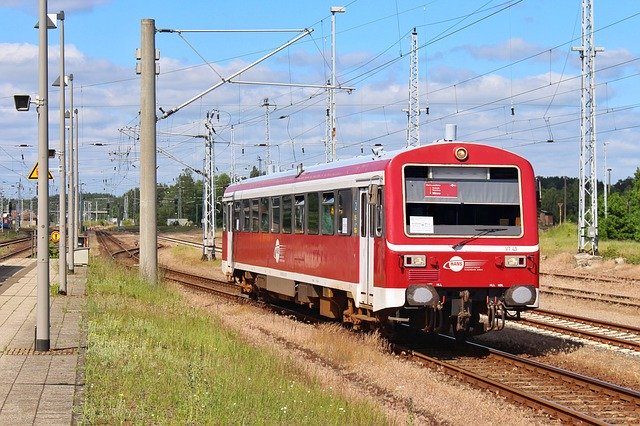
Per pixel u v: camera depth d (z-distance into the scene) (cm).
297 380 1327
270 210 2453
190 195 15250
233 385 1178
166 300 2388
